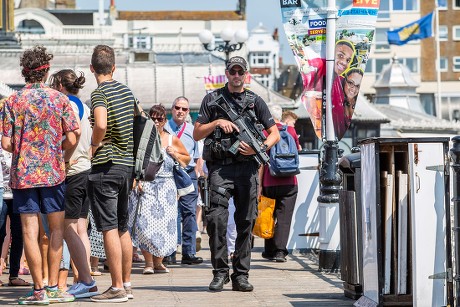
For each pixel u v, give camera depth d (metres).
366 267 18.12
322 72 27.67
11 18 109.88
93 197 19.72
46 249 20.77
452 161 16.42
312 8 27.66
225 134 20.98
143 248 25.28
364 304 18.12
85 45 165.75
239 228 21.39
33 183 19.05
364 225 18.11
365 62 27.44
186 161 25.95
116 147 19.77
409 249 17.31
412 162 16.77
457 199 16.31
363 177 18.08
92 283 20.48
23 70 19.47
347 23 27.48
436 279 16.80
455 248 16.44
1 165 21.73
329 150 26.09
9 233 25.64
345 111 27.20
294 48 27.73
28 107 19.17
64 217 20.14
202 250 33.94
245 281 21.41
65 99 19.39
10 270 23.00
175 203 25.61
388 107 118.12
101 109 19.44
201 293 21.14
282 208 28.19
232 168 21.14
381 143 17.08
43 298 19.38
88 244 21.36
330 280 23.59
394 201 17.39
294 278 24.12
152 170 23.70
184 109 28.80
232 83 21.08
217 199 21.16
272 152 27.91
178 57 120.56
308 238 30.73
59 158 19.31
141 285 22.91
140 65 114.38
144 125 20.11
